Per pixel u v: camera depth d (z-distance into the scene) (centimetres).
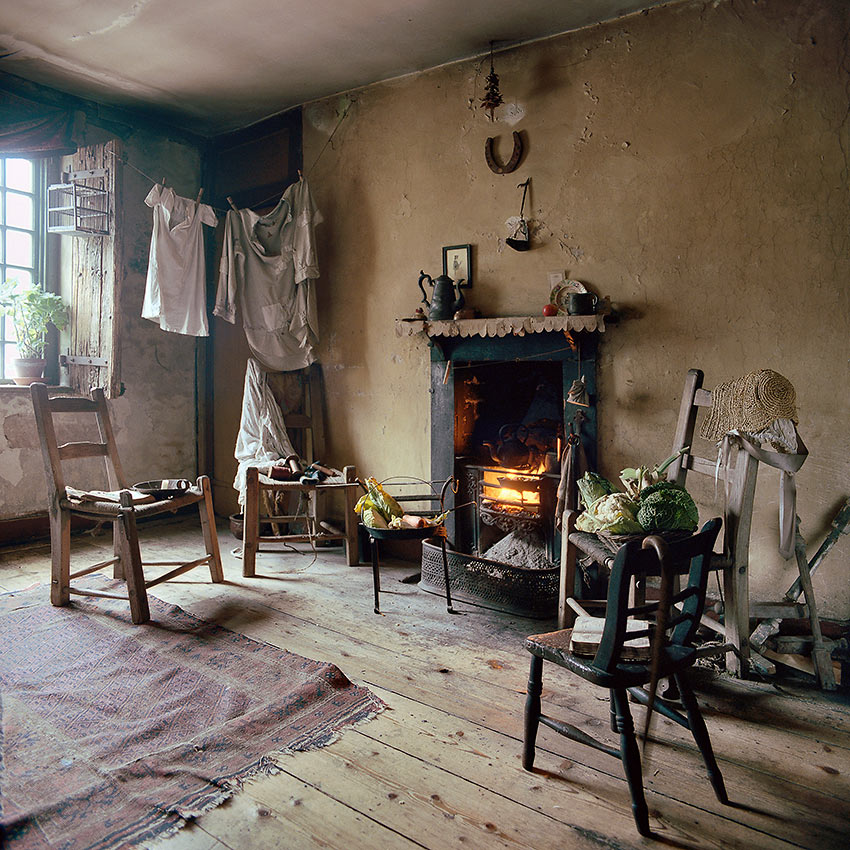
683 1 333
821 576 304
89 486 500
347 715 236
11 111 442
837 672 280
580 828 180
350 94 461
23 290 469
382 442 454
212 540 379
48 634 305
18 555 436
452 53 401
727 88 322
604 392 361
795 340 310
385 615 336
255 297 474
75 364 490
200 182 561
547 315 358
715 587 325
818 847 174
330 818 183
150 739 221
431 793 194
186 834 176
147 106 499
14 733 225
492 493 396
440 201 419
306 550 455
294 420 479
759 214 316
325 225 479
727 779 203
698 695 258
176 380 553
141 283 527
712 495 333
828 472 302
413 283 433
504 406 430
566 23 362
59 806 185
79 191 459
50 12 364
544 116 378
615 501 265
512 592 335
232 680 262
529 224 384
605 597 340
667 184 340
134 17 368
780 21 308
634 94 348
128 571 319
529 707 204
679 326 339
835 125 297
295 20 367
